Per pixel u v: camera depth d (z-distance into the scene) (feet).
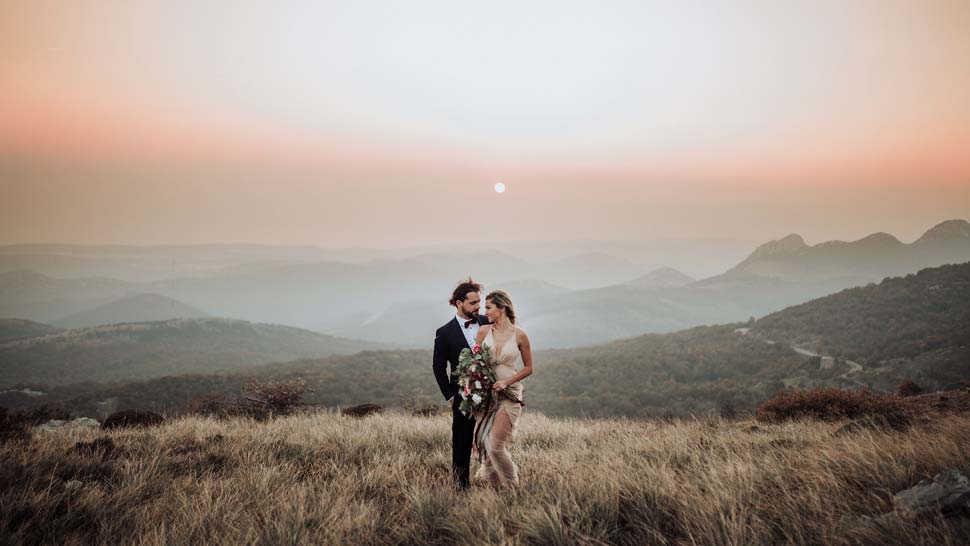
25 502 12.75
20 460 16.57
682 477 14.25
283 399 45.88
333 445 22.17
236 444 21.89
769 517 10.68
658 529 10.78
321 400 182.80
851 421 26.16
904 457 13.43
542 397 197.06
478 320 15.97
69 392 235.81
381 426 28.48
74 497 14.07
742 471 13.51
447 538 11.35
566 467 16.78
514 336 15.33
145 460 18.25
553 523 10.64
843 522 9.86
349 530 11.27
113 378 537.65
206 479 15.90
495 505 12.26
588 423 34.99
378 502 14.16
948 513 9.61
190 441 23.00
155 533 10.91
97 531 12.10
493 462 14.89
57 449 19.11
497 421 15.01
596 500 11.96
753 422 35.35
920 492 10.35
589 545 10.05
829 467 13.56
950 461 12.45
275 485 15.26
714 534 9.84
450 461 19.72
